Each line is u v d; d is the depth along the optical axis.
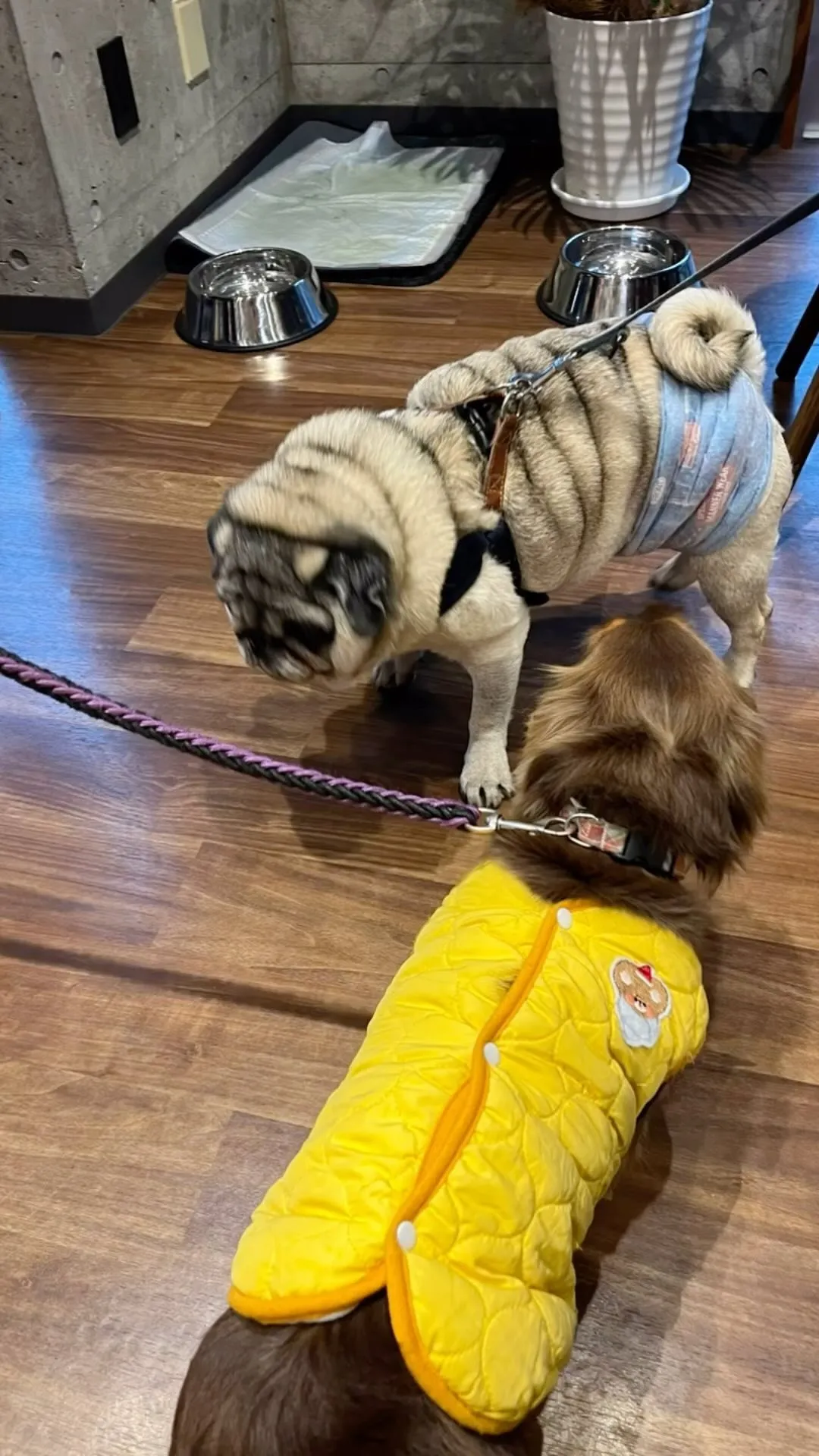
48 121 2.27
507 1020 0.84
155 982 1.36
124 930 1.42
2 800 1.59
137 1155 1.21
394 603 1.17
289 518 1.11
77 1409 1.04
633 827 0.93
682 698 0.93
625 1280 1.09
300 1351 0.71
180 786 1.59
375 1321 0.71
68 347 2.54
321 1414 0.69
